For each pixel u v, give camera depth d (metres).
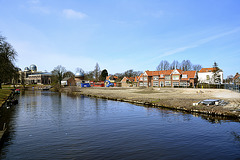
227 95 37.84
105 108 31.02
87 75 158.38
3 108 31.94
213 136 15.14
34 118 23.02
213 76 76.75
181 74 81.38
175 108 29.09
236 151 11.97
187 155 11.36
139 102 37.03
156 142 13.74
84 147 12.76
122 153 11.66
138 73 153.25
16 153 11.77
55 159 10.80
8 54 42.34
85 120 21.62
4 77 44.25
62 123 20.17
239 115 21.23
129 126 18.59
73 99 48.66
